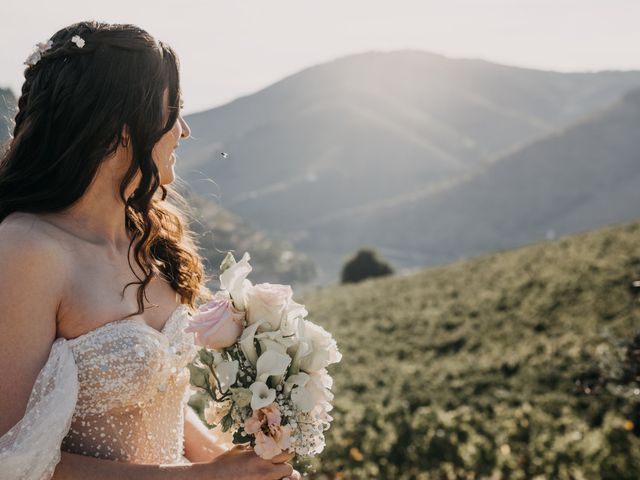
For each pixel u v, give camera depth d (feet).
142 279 6.67
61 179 6.09
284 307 6.75
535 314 56.85
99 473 5.87
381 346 60.13
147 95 6.21
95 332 6.01
